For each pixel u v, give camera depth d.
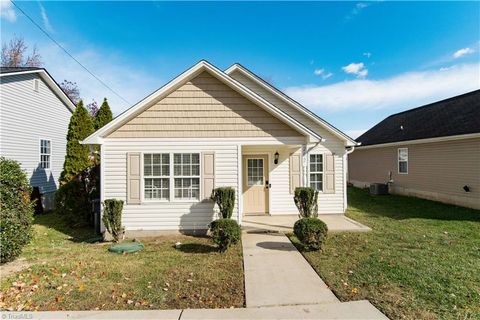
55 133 16.05
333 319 3.62
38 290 4.58
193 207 8.66
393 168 17.50
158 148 8.68
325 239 6.77
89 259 6.23
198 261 6.07
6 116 12.48
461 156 12.54
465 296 4.24
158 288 4.66
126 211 8.57
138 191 8.58
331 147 11.48
